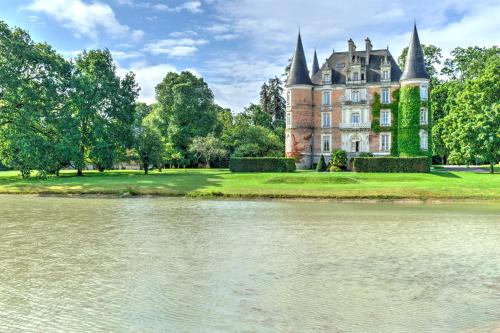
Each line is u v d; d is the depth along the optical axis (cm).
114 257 1775
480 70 8100
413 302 1266
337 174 5475
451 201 3659
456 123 6469
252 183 4741
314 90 7731
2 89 5181
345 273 1552
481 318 1154
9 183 4928
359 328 1092
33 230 2375
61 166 6291
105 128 6444
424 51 8962
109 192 4234
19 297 1309
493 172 5841
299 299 1291
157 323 1121
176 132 8988
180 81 9425
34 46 5734
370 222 2666
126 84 6969
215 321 1132
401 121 7194
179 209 3250
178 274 1541
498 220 2739
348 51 7738
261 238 2164
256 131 8869
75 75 6331
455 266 1650
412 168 5800
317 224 2588
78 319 1147
